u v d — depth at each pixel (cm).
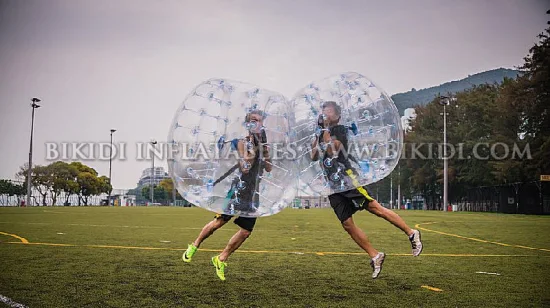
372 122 525
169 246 819
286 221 1695
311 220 1773
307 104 525
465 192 5162
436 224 1625
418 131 5688
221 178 493
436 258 696
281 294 449
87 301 413
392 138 533
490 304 415
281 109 510
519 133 3925
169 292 452
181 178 501
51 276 521
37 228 1195
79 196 6391
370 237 1035
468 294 452
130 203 7738
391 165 534
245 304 411
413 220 1947
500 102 3866
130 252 727
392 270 586
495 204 3903
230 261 648
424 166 5431
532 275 554
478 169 4516
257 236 1040
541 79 3462
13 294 435
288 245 852
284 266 609
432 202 5931
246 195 492
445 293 456
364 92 535
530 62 3528
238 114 499
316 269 588
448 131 5125
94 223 1443
